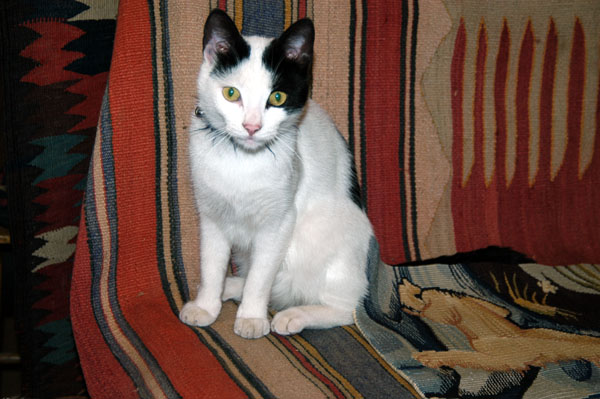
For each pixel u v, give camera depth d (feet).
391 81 3.49
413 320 3.15
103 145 3.11
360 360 2.93
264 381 2.80
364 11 3.41
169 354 2.90
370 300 3.18
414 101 3.52
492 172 3.69
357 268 3.19
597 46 3.72
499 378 2.86
